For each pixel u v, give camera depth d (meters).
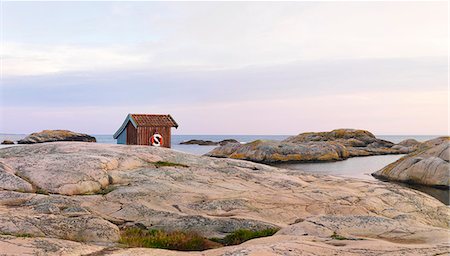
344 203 15.89
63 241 9.03
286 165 50.59
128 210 14.02
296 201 15.91
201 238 11.87
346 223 10.20
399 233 9.48
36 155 19.59
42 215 11.48
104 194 15.77
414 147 75.25
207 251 8.34
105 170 17.56
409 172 33.34
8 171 16.41
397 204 16.66
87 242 10.17
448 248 7.65
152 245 10.84
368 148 74.38
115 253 8.38
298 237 8.83
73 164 17.38
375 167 47.12
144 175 17.91
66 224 10.88
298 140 82.81
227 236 12.30
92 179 16.41
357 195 17.02
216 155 63.12
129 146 22.88
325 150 59.91
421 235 9.27
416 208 16.52
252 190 17.11
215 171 19.64
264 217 14.25
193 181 17.78
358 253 7.27
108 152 20.58
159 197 15.39
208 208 14.62
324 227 9.93
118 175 17.45
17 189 15.07
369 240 8.44
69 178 16.11
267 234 11.98
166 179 17.72
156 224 13.20
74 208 13.32
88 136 104.06
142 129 28.16
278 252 7.15
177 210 14.44
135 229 12.46
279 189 17.58
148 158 20.62
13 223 10.58
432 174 31.53
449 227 15.23
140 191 15.72
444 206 17.31
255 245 7.94
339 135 82.81
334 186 18.78
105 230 10.87
